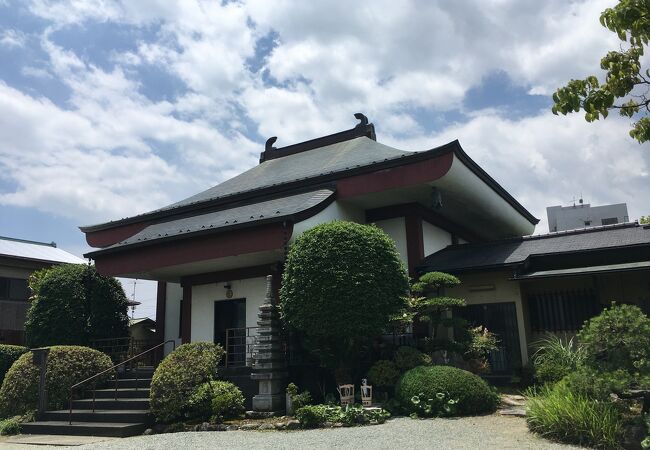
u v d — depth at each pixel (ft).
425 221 51.13
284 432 29.50
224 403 33.91
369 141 59.67
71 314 49.47
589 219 117.80
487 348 39.24
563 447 22.24
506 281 43.09
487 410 31.04
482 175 47.70
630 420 23.73
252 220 41.42
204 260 44.27
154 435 32.07
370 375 34.99
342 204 47.67
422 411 30.76
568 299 42.75
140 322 76.59
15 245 80.59
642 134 22.90
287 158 65.16
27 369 41.09
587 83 22.34
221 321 49.08
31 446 31.27
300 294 35.04
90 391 41.50
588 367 25.61
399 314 36.11
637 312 25.20
